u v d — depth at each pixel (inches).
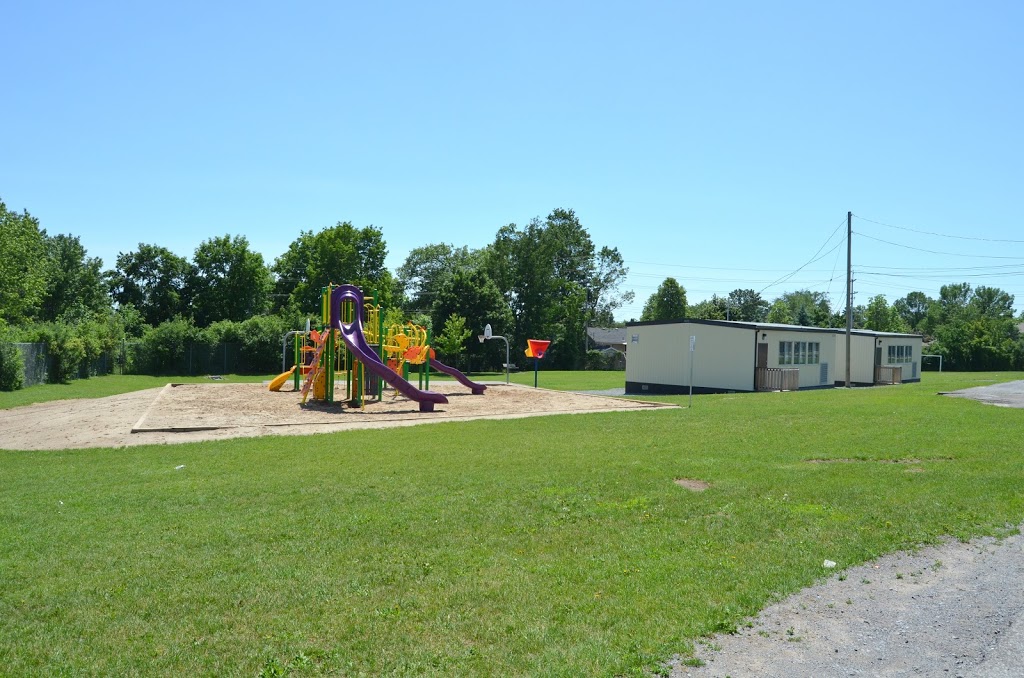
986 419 670.5
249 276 2559.1
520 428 613.0
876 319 3727.9
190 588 214.4
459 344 2182.6
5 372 1139.3
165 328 1827.0
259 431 604.7
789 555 245.8
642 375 1348.4
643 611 197.5
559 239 3110.2
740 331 1219.9
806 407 805.2
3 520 296.8
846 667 168.6
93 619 191.9
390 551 250.1
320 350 891.4
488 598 206.2
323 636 181.3
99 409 781.3
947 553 252.8
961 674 165.5
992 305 4874.5
